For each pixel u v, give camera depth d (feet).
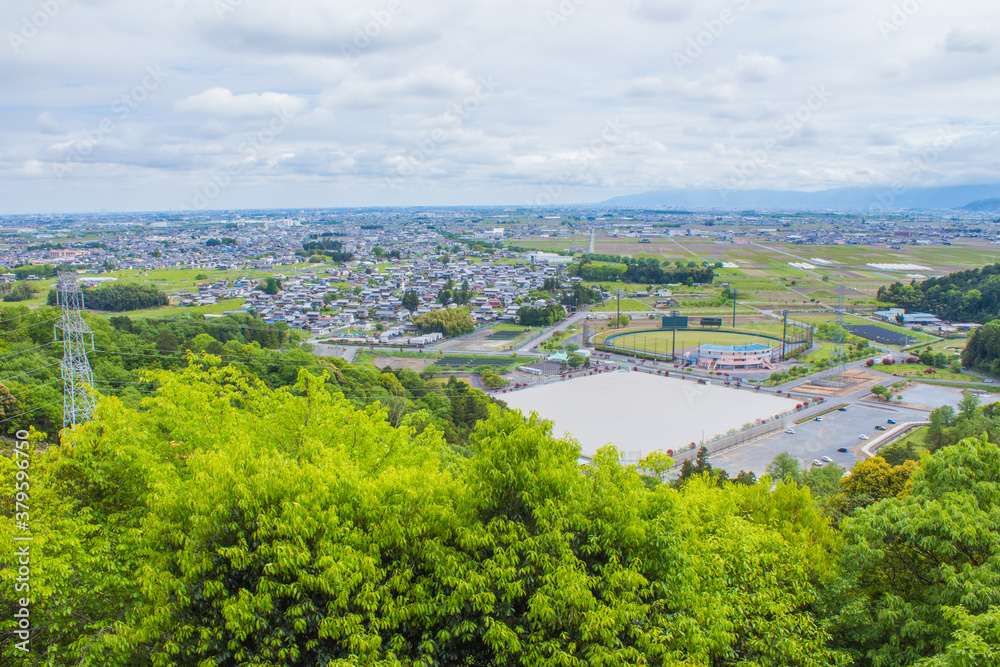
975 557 103.55
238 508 89.66
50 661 92.53
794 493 164.35
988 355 632.79
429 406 472.03
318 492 91.86
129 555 104.99
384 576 91.71
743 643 104.63
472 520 96.99
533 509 95.30
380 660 84.28
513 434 98.37
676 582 95.96
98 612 103.24
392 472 106.63
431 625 90.68
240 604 82.38
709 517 133.80
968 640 81.82
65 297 302.86
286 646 84.38
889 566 115.03
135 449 117.39
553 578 88.33
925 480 121.39
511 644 84.64
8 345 428.15
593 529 96.07
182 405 141.79
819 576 123.03
